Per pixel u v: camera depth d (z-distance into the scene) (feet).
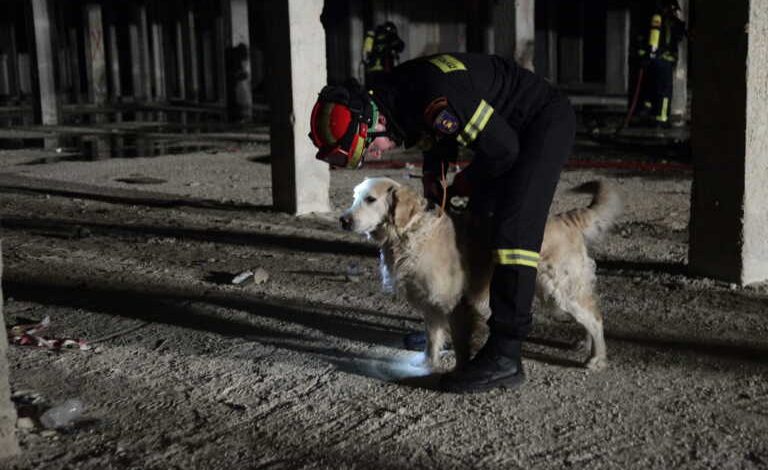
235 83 69.00
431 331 14.49
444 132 12.55
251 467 11.31
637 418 12.67
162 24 96.37
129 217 28.99
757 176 19.34
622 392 13.65
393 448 11.79
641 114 56.13
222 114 77.82
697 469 11.11
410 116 12.88
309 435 12.23
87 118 73.87
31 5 65.26
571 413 12.87
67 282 20.59
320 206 29.40
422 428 12.41
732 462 11.28
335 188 34.68
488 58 13.38
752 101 18.90
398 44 58.85
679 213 28.81
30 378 14.39
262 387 14.05
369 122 12.75
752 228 19.53
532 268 13.07
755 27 18.65
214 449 11.82
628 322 17.24
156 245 24.63
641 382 14.07
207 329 17.10
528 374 14.44
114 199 32.50
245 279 20.45
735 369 14.65
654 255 22.93
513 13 51.24
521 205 12.88
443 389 13.73
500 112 13.17
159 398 13.60
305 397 13.61
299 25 27.66
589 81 104.73
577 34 101.86
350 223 13.08
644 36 54.34
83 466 11.36
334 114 12.61
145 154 47.70
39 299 19.16
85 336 16.66
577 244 13.76
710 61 19.49
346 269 21.75
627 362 14.98
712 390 13.73
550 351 15.58
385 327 17.16
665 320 17.34
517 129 13.30
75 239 25.52
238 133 59.47
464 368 13.66
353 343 16.21
